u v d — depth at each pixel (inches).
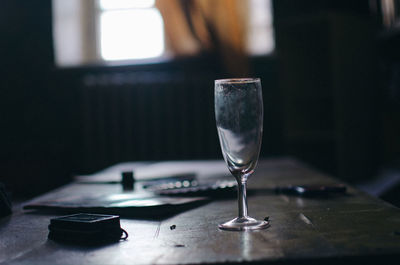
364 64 157.2
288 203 44.7
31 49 173.9
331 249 27.8
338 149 149.2
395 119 148.1
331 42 149.2
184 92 167.2
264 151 172.2
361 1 163.2
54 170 174.4
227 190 51.0
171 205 42.1
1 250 31.2
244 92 32.6
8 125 174.9
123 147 169.9
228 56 163.5
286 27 161.5
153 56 174.2
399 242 28.7
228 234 32.9
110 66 171.3
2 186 44.5
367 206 41.1
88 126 169.8
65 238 33.2
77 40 175.0
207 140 167.9
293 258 26.5
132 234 34.4
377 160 161.6
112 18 175.8
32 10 173.5
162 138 169.5
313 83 162.7
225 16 162.2
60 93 173.8
